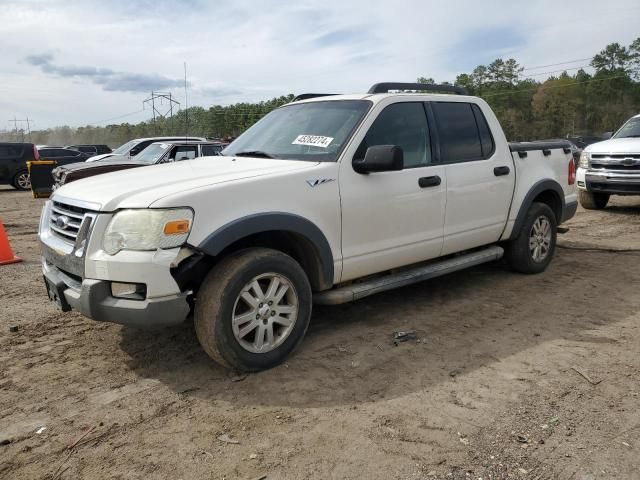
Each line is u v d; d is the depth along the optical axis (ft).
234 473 8.42
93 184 12.32
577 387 11.00
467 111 16.88
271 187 11.77
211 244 10.72
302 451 8.97
